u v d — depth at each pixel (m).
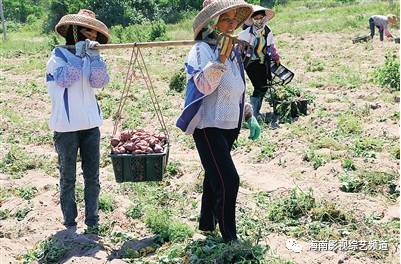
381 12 28.81
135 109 12.12
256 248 5.34
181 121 5.22
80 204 6.93
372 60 16.55
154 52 22.02
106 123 11.45
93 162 6.09
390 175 7.18
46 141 10.19
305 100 10.61
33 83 15.55
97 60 5.86
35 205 7.02
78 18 5.77
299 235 5.89
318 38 22.36
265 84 10.44
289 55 18.50
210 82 4.95
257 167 8.15
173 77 14.00
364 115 10.35
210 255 5.29
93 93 6.01
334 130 9.54
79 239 5.86
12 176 8.31
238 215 6.39
